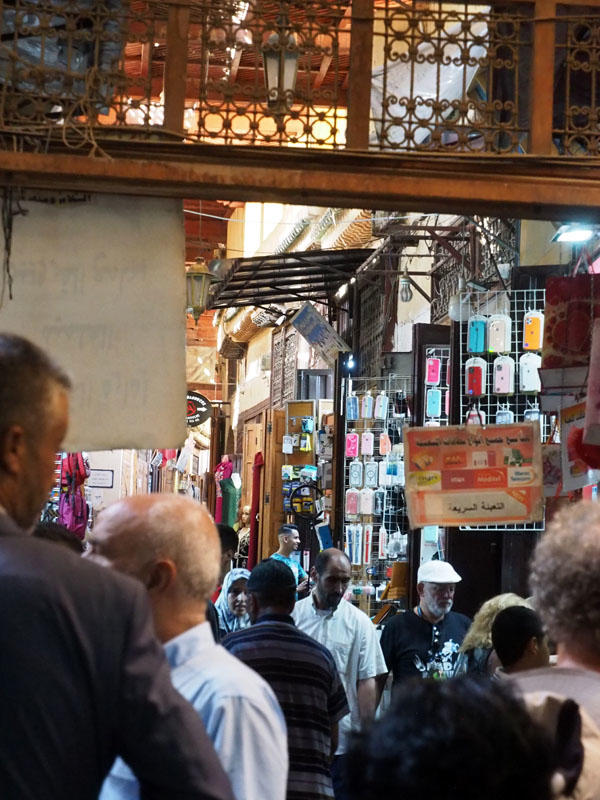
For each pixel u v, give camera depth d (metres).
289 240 20.00
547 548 2.34
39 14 4.09
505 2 4.28
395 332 14.01
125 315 4.16
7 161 3.96
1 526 1.83
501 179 4.20
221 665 2.63
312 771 4.22
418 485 5.33
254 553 16.69
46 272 4.14
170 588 2.66
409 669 6.48
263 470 16.47
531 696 2.07
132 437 4.12
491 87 4.29
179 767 1.75
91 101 4.10
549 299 5.30
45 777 1.68
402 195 4.14
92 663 1.75
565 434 5.29
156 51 10.54
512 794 1.29
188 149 4.09
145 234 4.20
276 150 4.12
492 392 7.23
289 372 20.78
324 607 6.25
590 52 4.29
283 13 4.21
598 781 1.97
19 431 1.90
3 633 1.71
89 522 11.45
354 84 4.20
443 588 6.53
